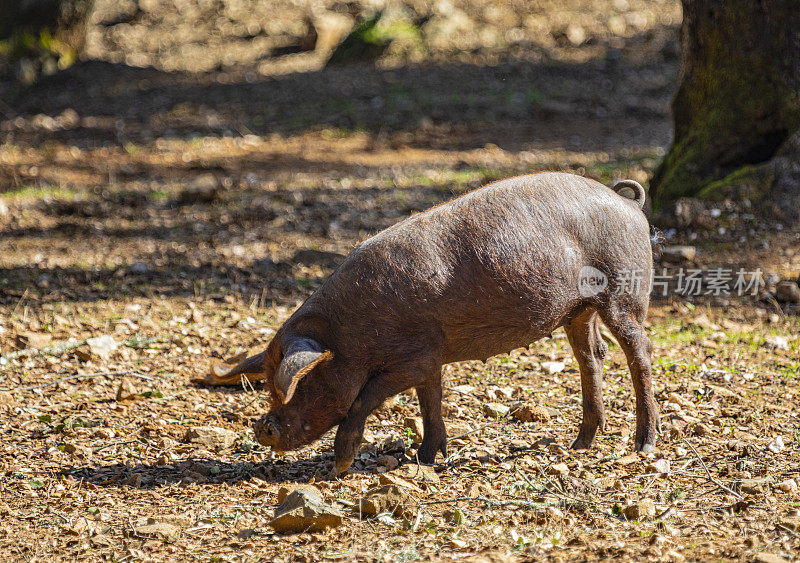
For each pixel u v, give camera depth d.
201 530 7.06
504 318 7.75
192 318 13.77
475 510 7.32
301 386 7.71
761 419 9.58
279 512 7.11
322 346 7.64
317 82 34.78
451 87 32.88
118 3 48.88
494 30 39.03
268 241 18.33
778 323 13.48
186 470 8.48
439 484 7.95
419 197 21.28
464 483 7.96
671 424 9.45
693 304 14.41
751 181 16.88
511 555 6.17
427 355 7.68
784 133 17.03
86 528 7.05
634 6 40.84
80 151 28.25
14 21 41.22
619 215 8.22
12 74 39.28
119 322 13.49
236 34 45.03
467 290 7.62
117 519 7.30
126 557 6.50
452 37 38.25
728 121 17.31
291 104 32.56
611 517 7.11
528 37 38.22
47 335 12.74
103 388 10.91
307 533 6.92
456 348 7.89
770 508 7.19
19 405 10.27
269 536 6.89
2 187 23.44
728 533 6.64
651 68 33.94
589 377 8.78
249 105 33.06
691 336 12.89
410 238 7.75
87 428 9.55
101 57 42.69
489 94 32.00
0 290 15.10
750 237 16.20
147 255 17.47
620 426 9.45
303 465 8.63
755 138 17.23
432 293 7.59
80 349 11.95
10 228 19.48
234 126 30.69
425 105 30.97
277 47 42.56
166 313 14.11
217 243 18.23
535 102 30.73
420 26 38.75
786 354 12.02
